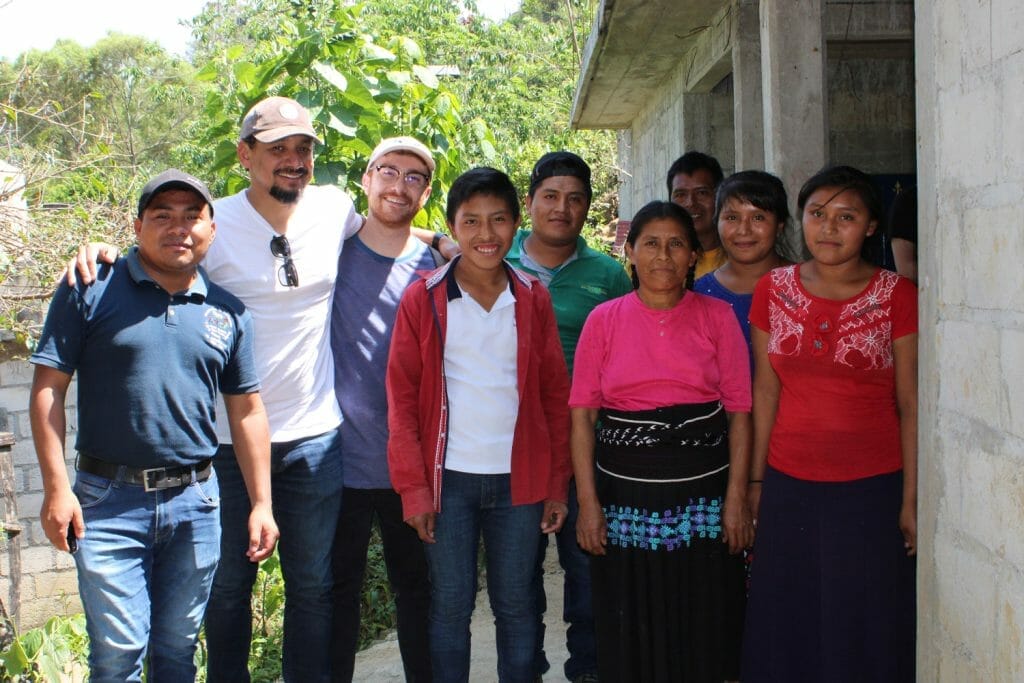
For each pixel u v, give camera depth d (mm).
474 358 3166
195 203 2844
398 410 3178
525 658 3252
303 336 3289
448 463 3162
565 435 3311
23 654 4070
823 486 2846
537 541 3266
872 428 2811
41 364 2764
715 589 3039
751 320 3049
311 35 4914
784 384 2920
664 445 2998
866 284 2822
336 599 3553
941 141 2264
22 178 6207
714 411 3035
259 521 3084
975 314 2111
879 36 5969
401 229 3600
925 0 2334
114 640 2791
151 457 2854
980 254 2076
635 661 3074
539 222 3770
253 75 5051
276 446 3273
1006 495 1988
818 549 2859
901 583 2826
